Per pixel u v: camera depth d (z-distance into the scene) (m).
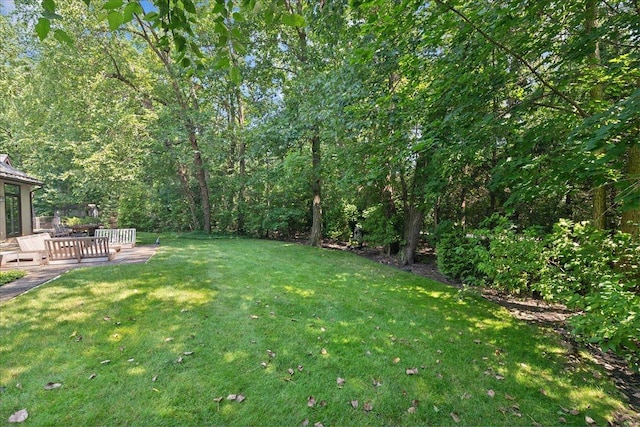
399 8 3.41
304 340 3.75
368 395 2.83
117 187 13.56
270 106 12.84
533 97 3.43
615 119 2.24
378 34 4.02
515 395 2.97
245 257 8.98
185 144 13.97
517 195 3.54
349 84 6.07
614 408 2.85
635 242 4.14
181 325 3.96
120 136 11.95
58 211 22.91
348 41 6.34
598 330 3.13
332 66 9.31
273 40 11.80
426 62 4.80
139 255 8.94
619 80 3.80
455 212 9.90
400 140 4.74
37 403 2.50
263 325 4.09
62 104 11.65
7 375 2.81
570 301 3.87
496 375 3.28
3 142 20.33
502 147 4.46
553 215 7.40
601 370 3.50
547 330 4.48
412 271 8.59
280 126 10.69
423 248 11.63
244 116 16.45
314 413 2.58
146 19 1.90
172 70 12.61
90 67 11.52
